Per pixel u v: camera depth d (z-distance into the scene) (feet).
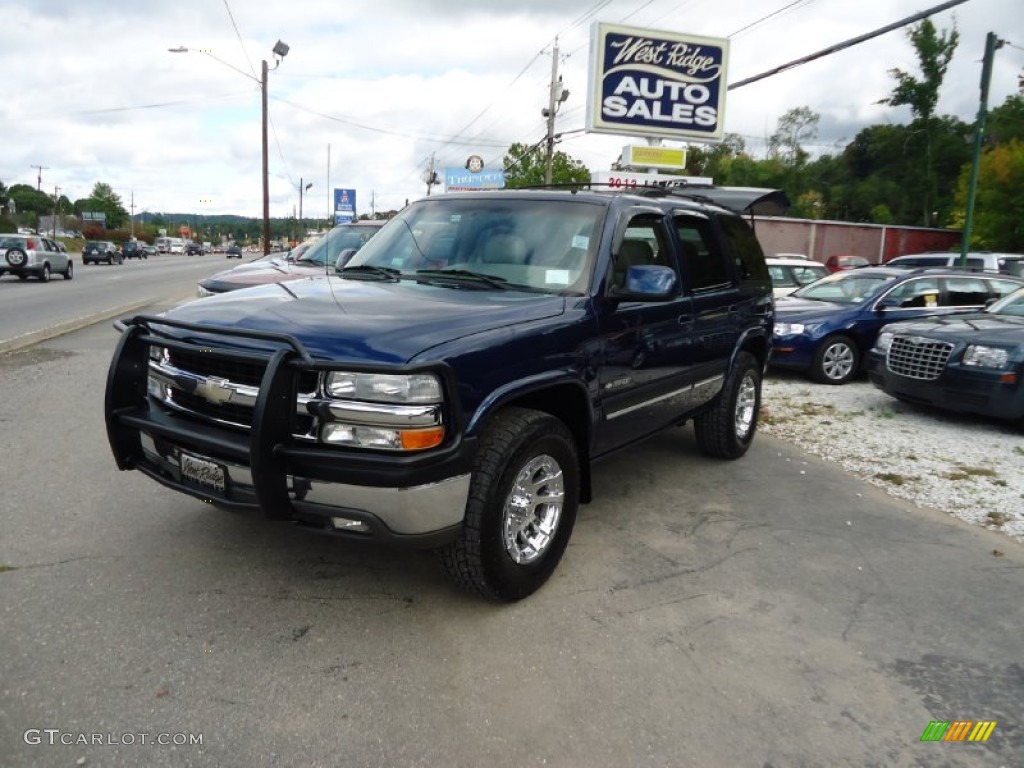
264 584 11.80
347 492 9.53
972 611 12.06
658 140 63.98
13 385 25.07
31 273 85.25
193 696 9.05
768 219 96.02
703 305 16.52
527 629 10.93
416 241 14.92
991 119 135.13
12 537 13.08
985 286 34.17
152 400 11.77
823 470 19.29
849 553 14.12
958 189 115.96
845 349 31.48
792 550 14.16
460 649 10.33
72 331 39.81
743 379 19.44
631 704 9.34
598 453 13.66
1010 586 12.98
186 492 10.80
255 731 8.51
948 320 25.34
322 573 12.23
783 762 8.46
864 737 8.95
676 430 22.70
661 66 61.31
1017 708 9.61
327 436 9.69
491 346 10.46
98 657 9.71
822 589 12.62
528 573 11.55
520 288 13.05
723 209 19.34
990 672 10.38
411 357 9.56
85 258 158.92
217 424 10.62
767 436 22.70
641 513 15.76
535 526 11.93
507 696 9.37
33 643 9.95
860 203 188.75
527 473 11.32
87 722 8.50
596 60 59.93
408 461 9.35
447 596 11.73
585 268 13.10
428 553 13.14
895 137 179.83
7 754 7.95
